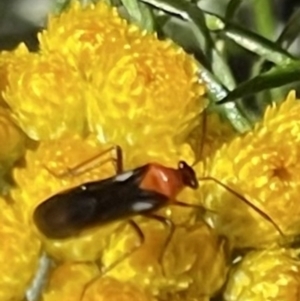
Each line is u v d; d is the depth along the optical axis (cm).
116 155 7
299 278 7
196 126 8
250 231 7
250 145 7
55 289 7
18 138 7
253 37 8
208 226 7
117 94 7
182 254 7
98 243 7
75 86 7
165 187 7
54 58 7
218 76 8
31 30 9
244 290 7
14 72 7
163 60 7
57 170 7
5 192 7
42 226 7
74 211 7
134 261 7
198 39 8
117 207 7
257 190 7
